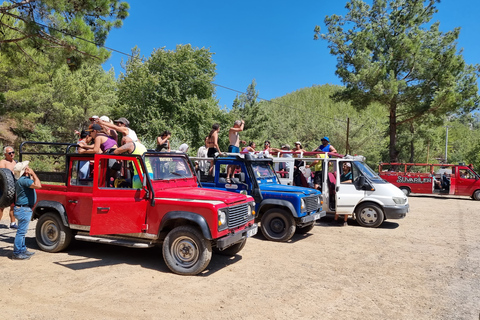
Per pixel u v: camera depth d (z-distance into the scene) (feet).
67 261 20.39
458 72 97.04
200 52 113.19
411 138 140.67
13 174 20.74
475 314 14.79
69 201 21.18
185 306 14.69
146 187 19.22
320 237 28.94
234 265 20.67
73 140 82.84
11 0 35.96
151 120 98.37
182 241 18.71
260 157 31.27
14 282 16.85
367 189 33.63
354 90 99.81
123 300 15.08
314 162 37.40
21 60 48.19
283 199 26.35
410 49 93.71
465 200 65.31
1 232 27.81
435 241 28.66
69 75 81.87
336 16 108.06
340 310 14.87
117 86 108.78
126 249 23.47
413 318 14.32
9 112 63.87
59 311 13.91
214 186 27.35
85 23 41.01
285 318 13.92
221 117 114.93
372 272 20.18
